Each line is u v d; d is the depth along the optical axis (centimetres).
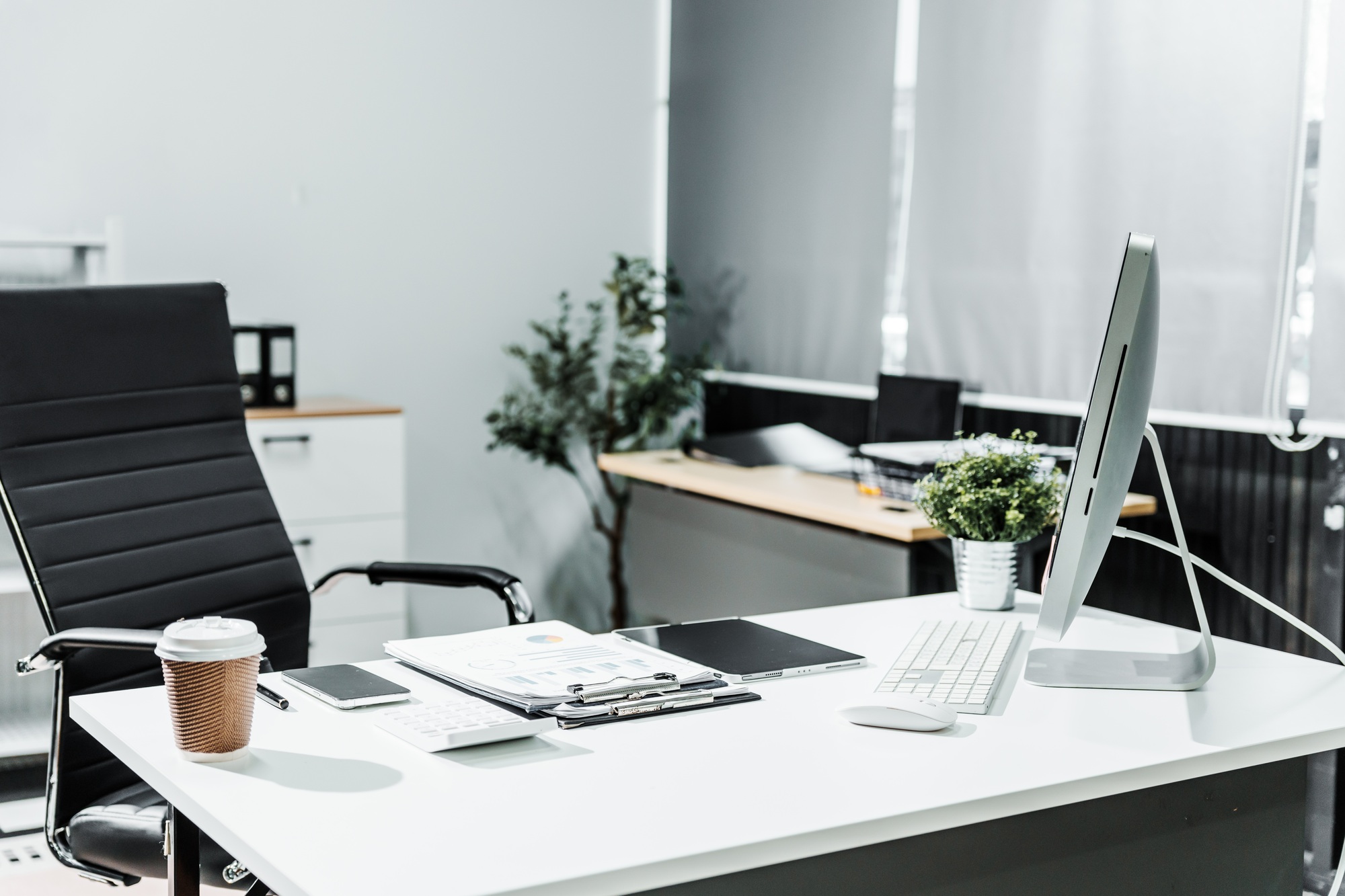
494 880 98
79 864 173
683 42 461
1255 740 136
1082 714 145
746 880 114
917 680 154
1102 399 140
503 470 450
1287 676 162
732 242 445
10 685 347
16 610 346
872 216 388
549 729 134
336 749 129
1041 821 134
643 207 472
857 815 113
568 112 452
